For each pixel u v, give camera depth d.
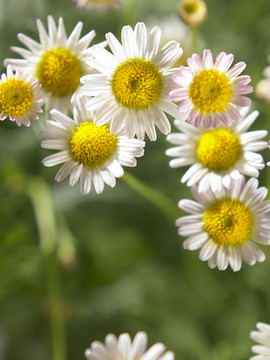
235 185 0.41
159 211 0.54
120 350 0.40
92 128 0.40
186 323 0.52
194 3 0.46
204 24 0.56
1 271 0.52
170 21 0.55
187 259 0.53
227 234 0.41
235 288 0.52
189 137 0.41
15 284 0.53
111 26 0.55
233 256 0.41
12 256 0.52
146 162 0.53
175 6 0.58
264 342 0.41
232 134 0.41
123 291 0.54
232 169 0.41
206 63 0.38
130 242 0.53
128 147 0.40
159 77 0.39
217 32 0.56
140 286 0.54
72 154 0.40
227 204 0.41
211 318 0.52
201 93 0.38
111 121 0.39
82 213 0.54
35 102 0.39
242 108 0.41
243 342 0.50
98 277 0.53
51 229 0.52
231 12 0.57
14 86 0.39
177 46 0.39
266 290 0.51
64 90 0.41
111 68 0.39
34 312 0.55
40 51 0.41
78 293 0.54
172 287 0.53
